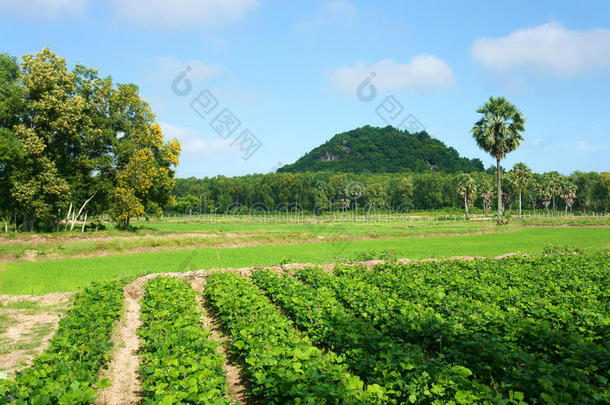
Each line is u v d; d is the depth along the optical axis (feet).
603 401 20.31
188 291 48.88
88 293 46.80
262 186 374.02
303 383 21.63
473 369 25.34
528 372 22.71
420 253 98.02
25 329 40.40
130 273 63.98
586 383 21.97
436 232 151.33
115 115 141.08
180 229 172.65
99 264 79.15
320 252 100.01
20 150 106.73
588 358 24.31
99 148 137.49
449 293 45.42
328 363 24.34
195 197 365.20
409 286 47.21
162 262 82.02
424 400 21.33
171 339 29.94
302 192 372.38
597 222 208.33
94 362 27.68
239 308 38.60
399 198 379.35
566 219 233.35
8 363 31.78
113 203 138.92
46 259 86.69
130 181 140.46
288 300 42.14
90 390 21.25
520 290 45.47
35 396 20.07
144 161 142.41
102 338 32.12
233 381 29.55
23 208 123.13
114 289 50.47
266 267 71.15
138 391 28.12
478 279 53.88
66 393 20.85
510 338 27.84
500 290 44.80
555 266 63.98
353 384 21.13
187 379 22.20
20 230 134.41
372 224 216.54
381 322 35.45
